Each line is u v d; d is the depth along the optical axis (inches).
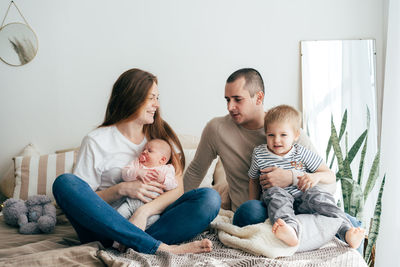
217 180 89.7
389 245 81.4
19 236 65.7
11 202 72.7
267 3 106.0
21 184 89.0
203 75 107.3
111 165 63.0
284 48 106.0
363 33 105.5
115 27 107.0
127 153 64.8
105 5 106.7
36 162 92.0
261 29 106.2
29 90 107.7
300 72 105.9
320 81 104.9
